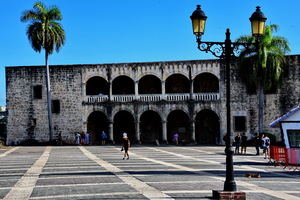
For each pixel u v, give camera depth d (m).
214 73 57.34
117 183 19.75
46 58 57.75
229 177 15.76
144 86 60.59
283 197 16.14
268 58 51.19
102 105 58.94
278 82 54.16
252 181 20.94
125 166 28.25
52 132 59.44
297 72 55.69
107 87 59.72
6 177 22.83
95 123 61.72
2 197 16.39
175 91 60.22
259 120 52.38
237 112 56.75
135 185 19.03
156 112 59.81
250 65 51.09
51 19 57.72
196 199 15.42
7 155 40.78
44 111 59.66
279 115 56.03
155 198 15.61
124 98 58.56
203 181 20.34
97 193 16.88
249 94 56.56
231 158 15.84
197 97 57.53
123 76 60.84
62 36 57.72
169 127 61.12
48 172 24.92
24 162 32.34
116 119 61.81
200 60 57.56
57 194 16.78
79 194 16.69
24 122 59.94
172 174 23.47
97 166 28.34
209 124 60.16
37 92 59.91
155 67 58.28
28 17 56.84
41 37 56.00
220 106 57.16
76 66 59.44
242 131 56.59
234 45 16.03
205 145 56.12
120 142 61.44
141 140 61.28
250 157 36.97
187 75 57.78
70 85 59.50
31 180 21.33
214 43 15.93
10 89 60.16
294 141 29.81
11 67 60.06
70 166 28.50
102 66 59.09
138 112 58.25
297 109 29.75
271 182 20.66
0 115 90.19
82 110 59.16
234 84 56.91
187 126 60.72
